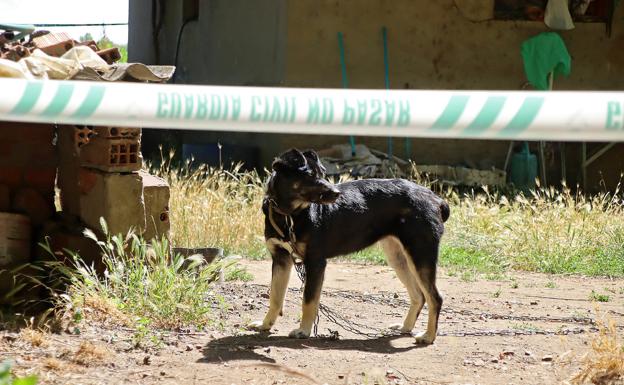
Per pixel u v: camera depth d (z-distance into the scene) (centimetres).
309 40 2041
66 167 1016
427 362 814
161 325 884
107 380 697
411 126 483
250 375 735
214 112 486
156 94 487
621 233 1509
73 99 484
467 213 1588
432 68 2127
